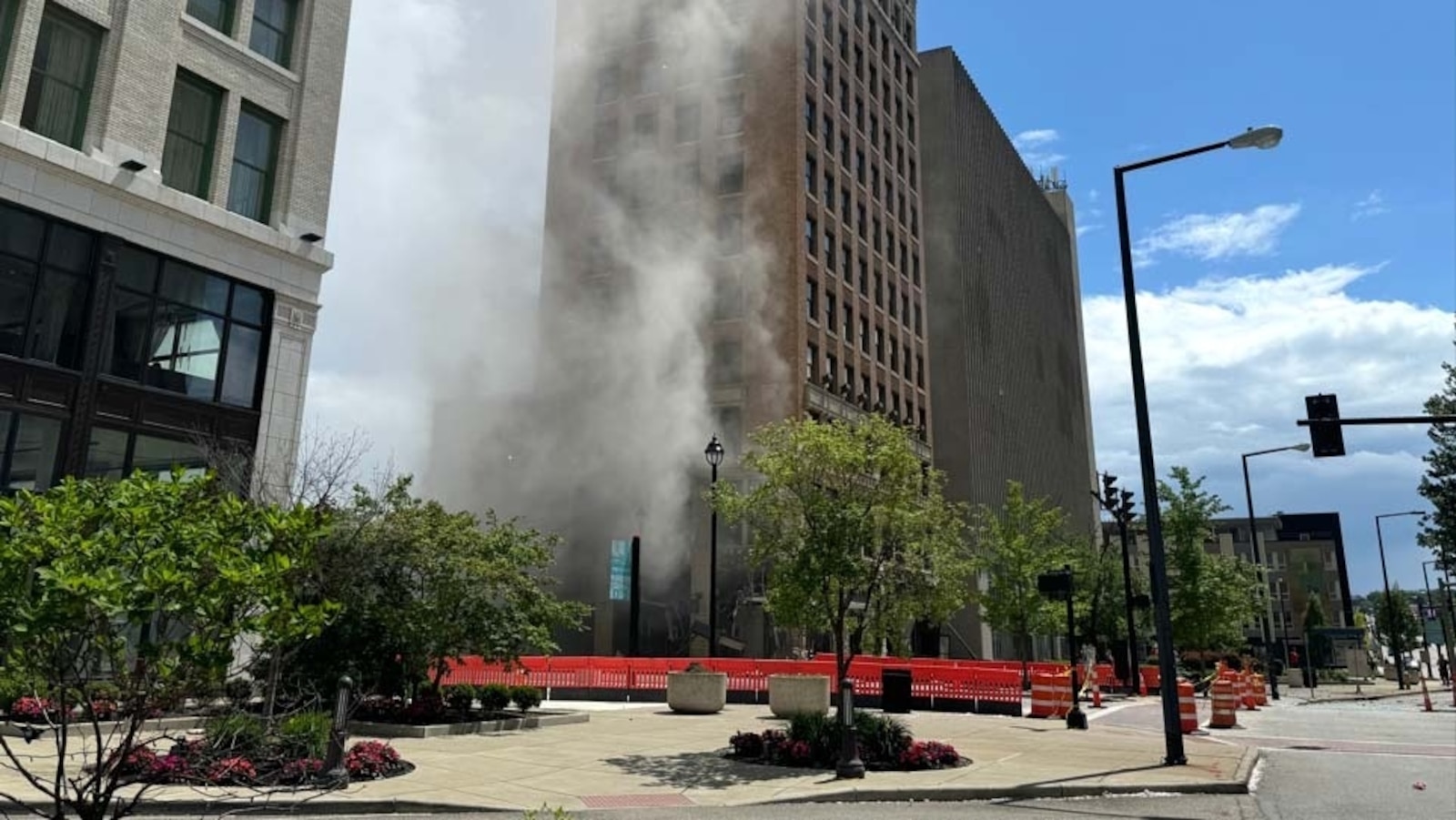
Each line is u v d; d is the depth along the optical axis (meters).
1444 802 10.95
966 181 73.56
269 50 22.55
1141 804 10.55
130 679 4.73
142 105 19.36
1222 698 22.06
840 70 51.62
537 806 9.26
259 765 9.12
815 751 12.43
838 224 48.84
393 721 15.44
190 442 19.44
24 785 8.90
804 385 42.88
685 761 12.59
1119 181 16.05
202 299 20.19
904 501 13.35
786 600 13.41
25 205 17.33
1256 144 15.27
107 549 4.37
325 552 14.80
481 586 15.72
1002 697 21.95
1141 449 14.77
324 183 22.98
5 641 4.35
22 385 16.92
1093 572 43.31
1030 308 86.62
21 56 17.66
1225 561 41.53
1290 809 10.36
